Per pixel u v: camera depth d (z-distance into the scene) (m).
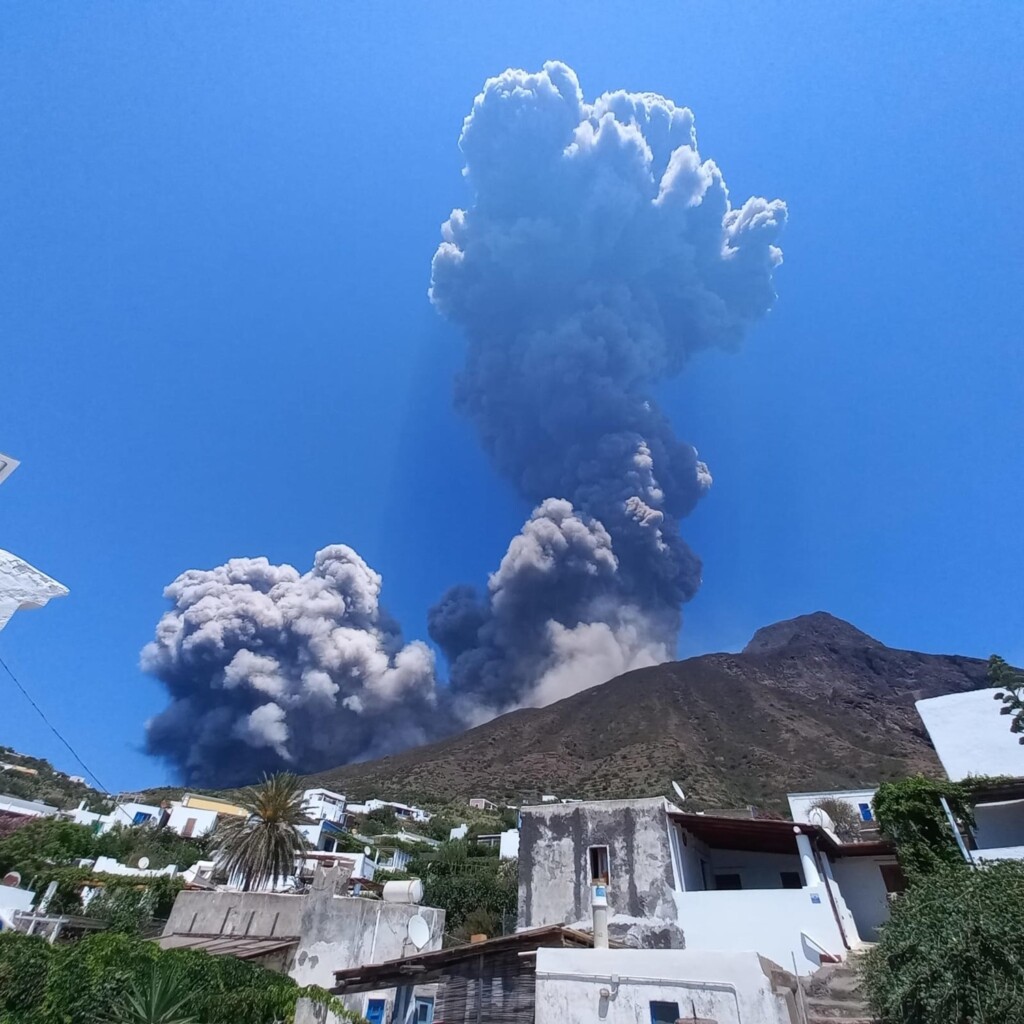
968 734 19.25
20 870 27.66
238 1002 10.58
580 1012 10.18
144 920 25.41
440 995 12.16
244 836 28.80
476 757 142.25
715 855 21.64
